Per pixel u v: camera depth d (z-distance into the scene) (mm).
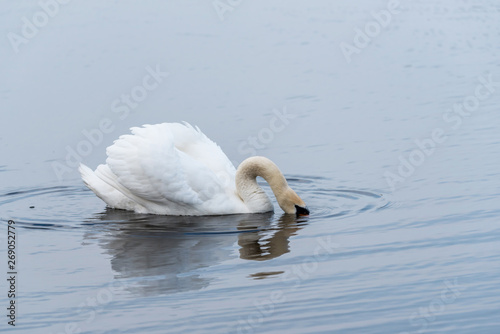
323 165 18969
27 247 13789
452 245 13211
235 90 26953
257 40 34438
